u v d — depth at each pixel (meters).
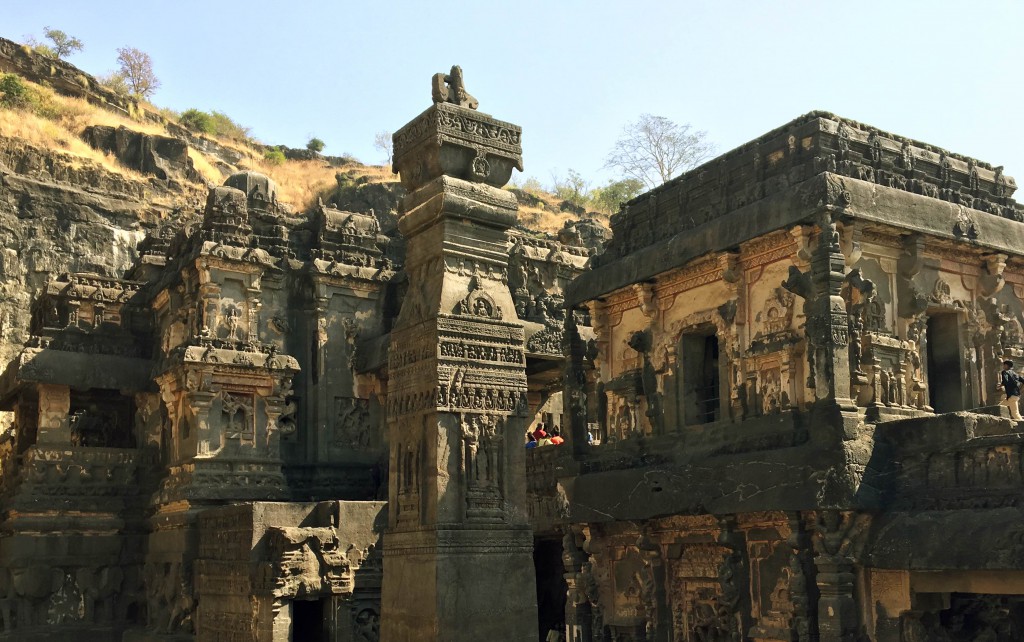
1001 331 20.23
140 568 28.92
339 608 21.12
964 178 20.53
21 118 51.38
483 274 12.57
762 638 18.19
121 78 74.19
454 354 11.92
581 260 33.09
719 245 19.62
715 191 20.75
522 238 32.03
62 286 31.64
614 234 23.72
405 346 12.52
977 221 19.70
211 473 26.20
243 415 27.38
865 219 17.86
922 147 20.12
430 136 12.59
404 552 11.89
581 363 23.75
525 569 11.93
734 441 19.17
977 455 15.35
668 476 19.83
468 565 11.45
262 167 70.81
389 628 11.96
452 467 11.66
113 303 32.41
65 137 52.28
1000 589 14.66
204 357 26.56
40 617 27.42
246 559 21.58
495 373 12.23
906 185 19.16
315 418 29.86
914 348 18.62
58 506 28.14
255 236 29.75
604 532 22.45
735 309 19.84
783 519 17.86
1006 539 14.04
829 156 18.22
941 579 15.45
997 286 20.23
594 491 21.81
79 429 32.81
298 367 28.11
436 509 11.41
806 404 17.77
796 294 18.09
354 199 59.34
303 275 30.62
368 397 30.91
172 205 52.38
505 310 12.58
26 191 44.78
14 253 43.41
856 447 16.52
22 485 28.19
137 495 29.47
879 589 16.36
